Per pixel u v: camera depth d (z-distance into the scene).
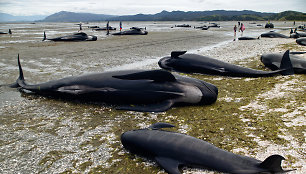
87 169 4.35
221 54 17.41
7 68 12.70
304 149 4.54
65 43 25.27
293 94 7.76
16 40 28.58
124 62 14.61
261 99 7.57
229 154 3.97
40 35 37.34
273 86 8.87
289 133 5.18
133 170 4.30
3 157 4.76
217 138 5.22
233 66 10.84
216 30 54.56
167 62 12.43
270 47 20.77
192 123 6.10
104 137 5.53
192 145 4.22
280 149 4.61
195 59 11.77
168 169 3.97
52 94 8.38
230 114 6.56
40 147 5.11
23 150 5.00
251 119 6.10
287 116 6.07
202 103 7.39
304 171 3.89
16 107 7.46
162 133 4.61
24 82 9.20
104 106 7.63
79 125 6.18
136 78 6.95
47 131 5.85
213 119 6.29
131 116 6.76
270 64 11.88
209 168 3.97
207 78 10.67
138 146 4.59
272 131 5.35
